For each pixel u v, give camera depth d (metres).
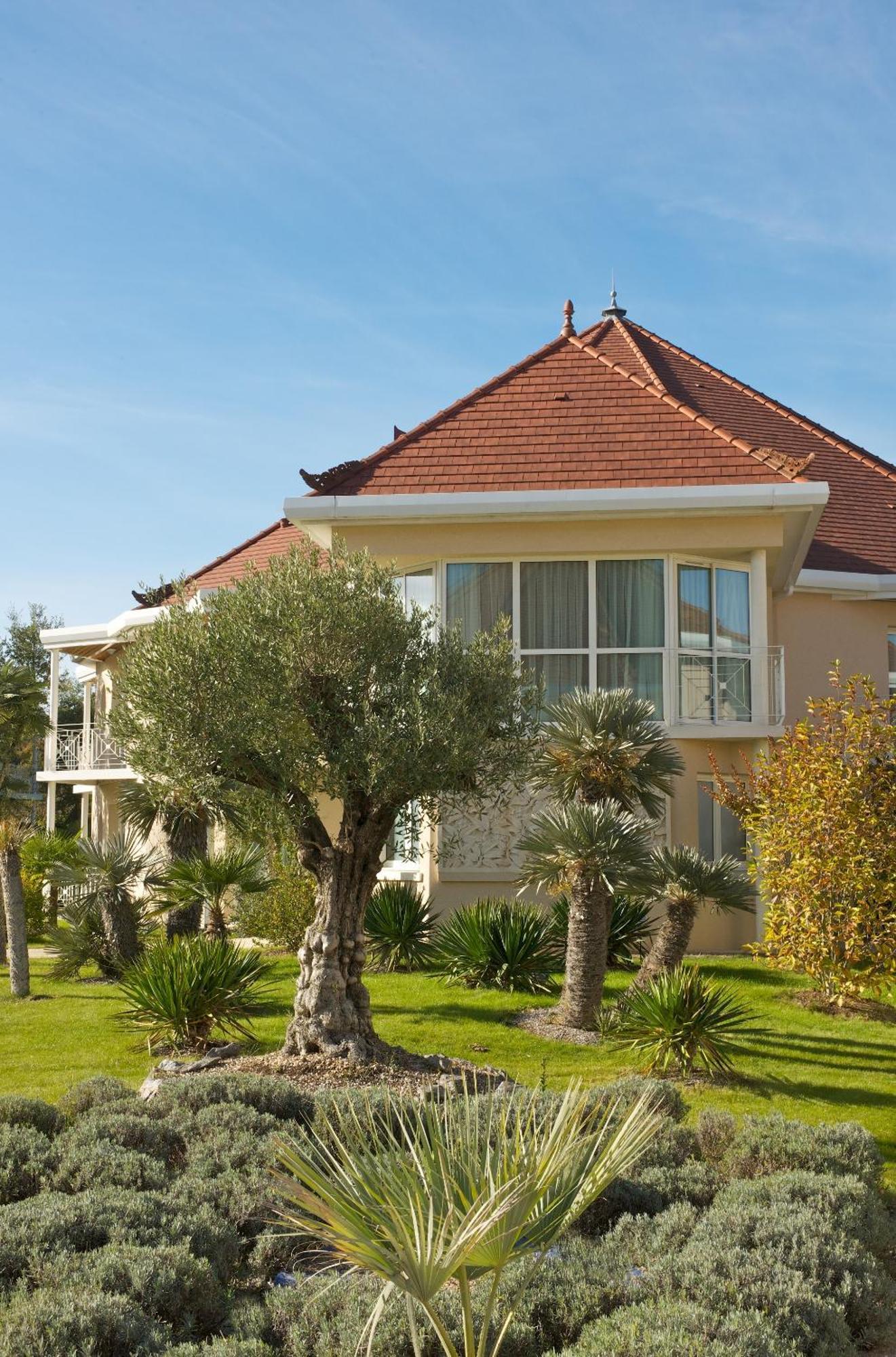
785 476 17.58
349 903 10.61
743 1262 5.86
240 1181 7.00
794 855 12.60
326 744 9.95
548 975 14.86
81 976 16.73
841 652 20.97
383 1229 3.73
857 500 23.34
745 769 18.41
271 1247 6.60
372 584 10.45
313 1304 5.59
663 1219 6.66
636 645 17.89
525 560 18.12
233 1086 8.55
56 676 27.11
